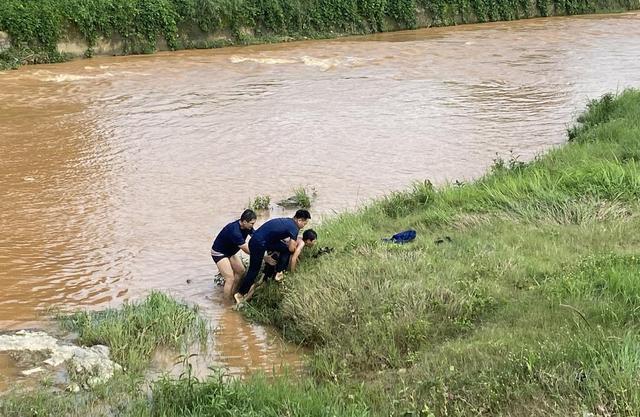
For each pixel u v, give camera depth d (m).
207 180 14.30
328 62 28.75
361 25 38.53
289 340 7.84
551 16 44.81
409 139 17.42
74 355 7.15
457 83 24.31
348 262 8.73
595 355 5.70
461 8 41.88
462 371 6.04
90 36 30.31
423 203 11.64
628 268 7.66
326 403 5.94
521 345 6.19
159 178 14.44
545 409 5.25
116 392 6.43
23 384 6.62
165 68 27.67
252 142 17.33
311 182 14.14
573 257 8.53
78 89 23.53
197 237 11.20
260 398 6.02
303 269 8.96
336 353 7.05
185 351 7.55
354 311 7.66
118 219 12.01
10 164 15.27
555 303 7.04
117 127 18.70
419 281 7.95
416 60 29.09
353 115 20.09
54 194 13.34
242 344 7.76
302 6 37.09
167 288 9.38
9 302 8.80
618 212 10.05
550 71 26.16
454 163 15.28
